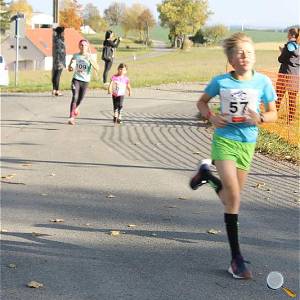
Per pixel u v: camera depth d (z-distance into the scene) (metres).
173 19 107.31
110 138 12.34
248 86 5.00
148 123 14.48
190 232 6.19
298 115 11.81
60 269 5.10
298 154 10.44
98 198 7.57
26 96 21.08
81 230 6.23
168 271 5.07
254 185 8.28
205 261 5.33
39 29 100.19
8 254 5.46
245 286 4.77
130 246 5.73
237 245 4.98
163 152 10.86
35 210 6.98
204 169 5.23
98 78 27.58
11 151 10.83
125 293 4.60
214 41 116.56
